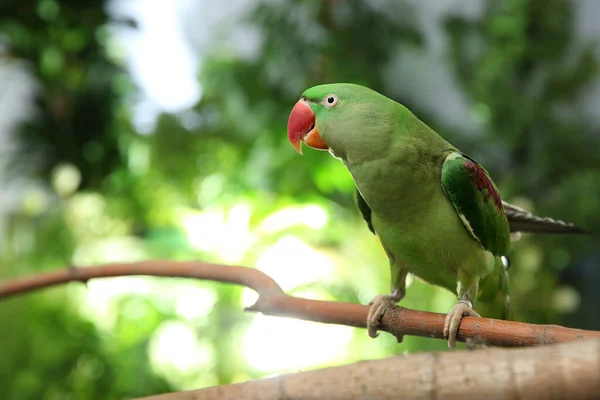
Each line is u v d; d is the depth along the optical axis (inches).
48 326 183.3
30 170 174.2
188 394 49.6
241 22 184.9
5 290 86.5
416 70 193.2
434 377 40.2
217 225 209.6
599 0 190.5
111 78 176.6
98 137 176.1
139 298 201.5
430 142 80.8
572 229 91.0
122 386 182.2
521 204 175.0
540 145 179.3
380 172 78.7
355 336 186.7
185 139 198.2
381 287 187.3
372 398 42.0
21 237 207.6
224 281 76.7
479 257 82.6
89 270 85.5
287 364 189.3
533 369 37.6
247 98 178.2
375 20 168.6
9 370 176.2
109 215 209.5
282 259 195.8
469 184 79.4
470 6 196.1
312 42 167.5
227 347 194.5
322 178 197.9
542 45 174.1
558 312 175.9
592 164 177.5
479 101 180.2
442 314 70.9
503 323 63.3
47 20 160.1
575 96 177.8
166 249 211.8
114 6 174.2
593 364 36.1
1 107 192.5
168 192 210.2
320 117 81.6
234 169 209.3
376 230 86.0
